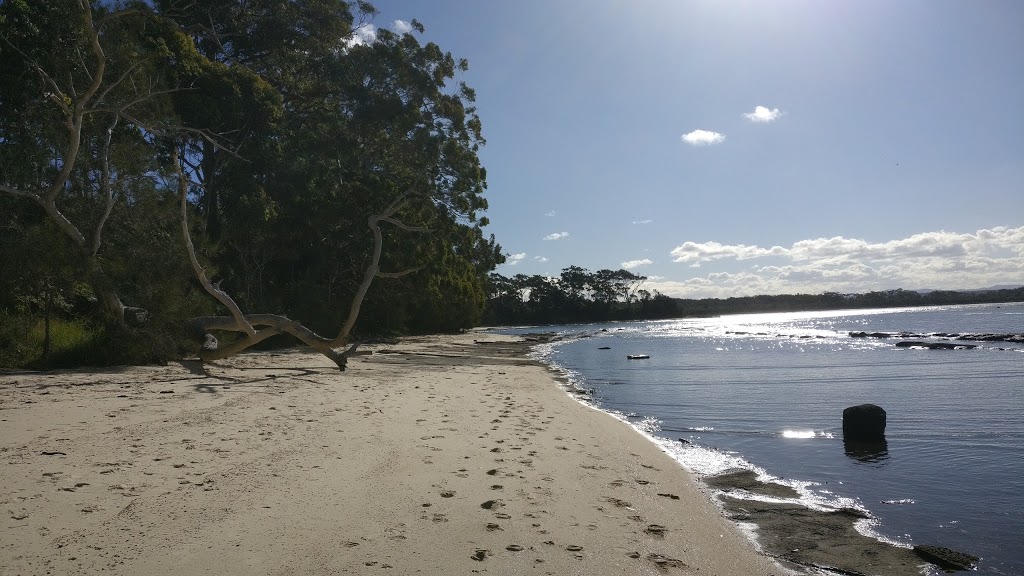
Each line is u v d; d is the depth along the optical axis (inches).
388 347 1223.5
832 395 557.3
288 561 154.9
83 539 161.8
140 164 697.0
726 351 1239.5
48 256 557.6
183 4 1123.9
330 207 1167.6
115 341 590.9
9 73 668.7
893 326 2399.1
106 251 638.5
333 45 1384.1
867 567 175.8
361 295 735.7
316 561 155.8
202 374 557.9
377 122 1322.6
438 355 1042.1
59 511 180.7
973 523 215.6
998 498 244.5
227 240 1066.7
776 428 399.9
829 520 217.0
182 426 306.3
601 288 5034.5
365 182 1242.0
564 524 195.6
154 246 658.8
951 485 263.7
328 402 414.3
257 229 1060.5
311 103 1392.7
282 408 378.9
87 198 676.1
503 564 161.2
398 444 290.5
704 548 184.9
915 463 303.0
